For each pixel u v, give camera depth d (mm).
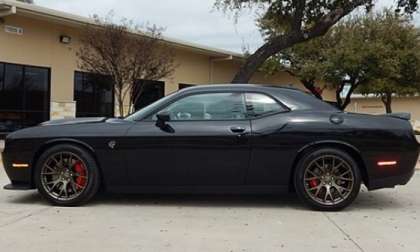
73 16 18828
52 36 19656
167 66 20844
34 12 17766
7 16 17922
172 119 7438
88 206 7488
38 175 7465
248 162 7250
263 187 7340
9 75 18203
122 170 7367
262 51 18406
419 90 31984
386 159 7211
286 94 7516
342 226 6426
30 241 5695
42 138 7430
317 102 7500
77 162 7430
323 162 7242
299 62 31906
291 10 18562
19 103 18562
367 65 30422
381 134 7207
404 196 8469
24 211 7152
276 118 7316
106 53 18016
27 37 18719
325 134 7188
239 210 7316
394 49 31078
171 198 8102
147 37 19031
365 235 6008
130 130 7363
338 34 31562
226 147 7230
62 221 6605
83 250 5383
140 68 18656
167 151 7273
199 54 27406
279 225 6461
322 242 5707
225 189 7355
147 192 7426
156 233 6059
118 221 6629
